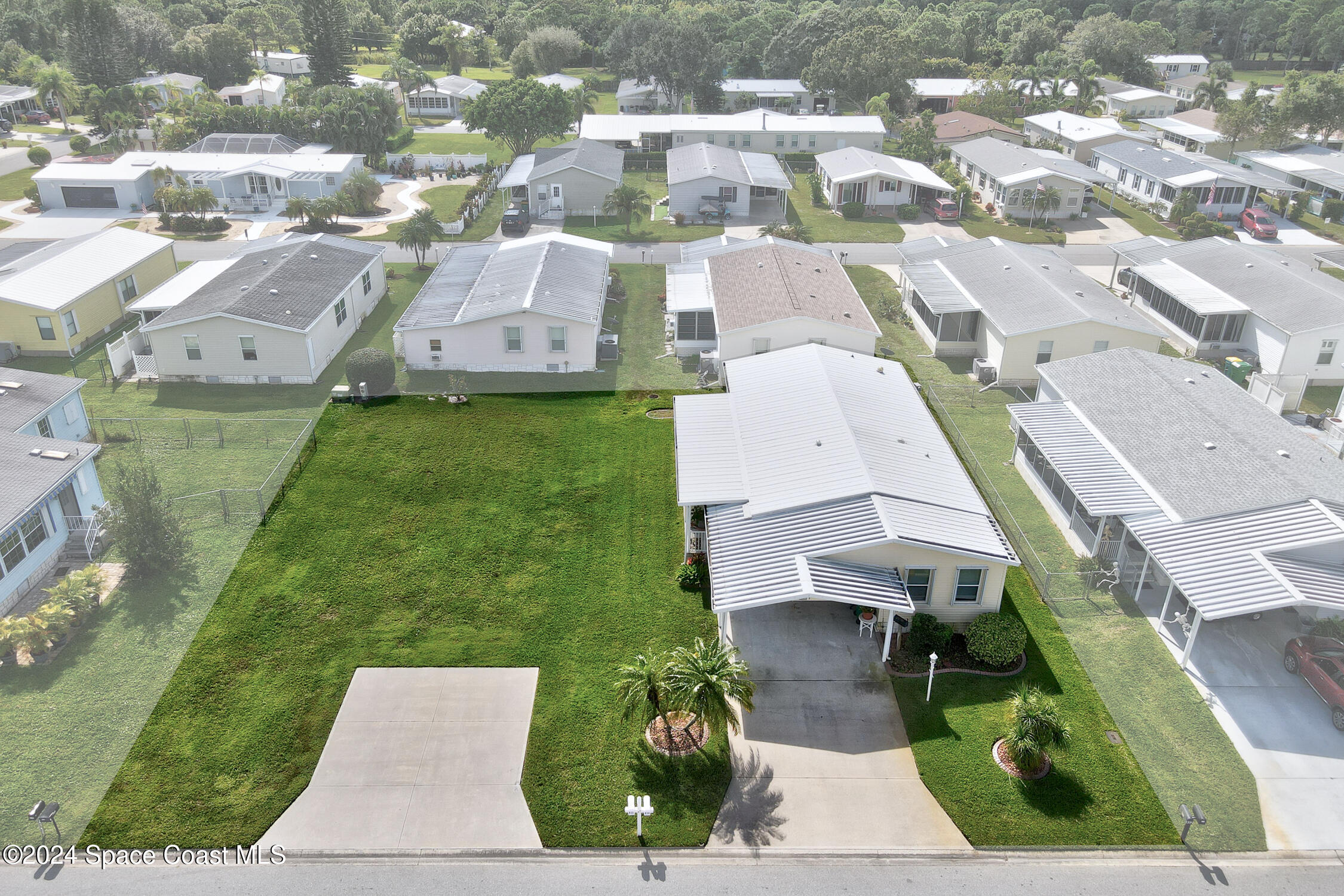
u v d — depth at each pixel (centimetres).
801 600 2612
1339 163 8219
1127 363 3972
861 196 8019
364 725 2506
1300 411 4334
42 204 7700
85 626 2869
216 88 12900
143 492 3120
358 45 17125
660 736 2477
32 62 12138
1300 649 2670
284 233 7125
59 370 4703
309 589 3042
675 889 2062
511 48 15175
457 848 2161
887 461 3209
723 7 16388
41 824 2159
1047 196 7538
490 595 3034
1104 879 2091
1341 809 2269
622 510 3525
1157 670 2719
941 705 2592
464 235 7144
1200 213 7300
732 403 3744
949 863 2131
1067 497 3394
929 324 5184
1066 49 14175
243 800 2275
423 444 3981
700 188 7662
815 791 2319
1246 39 17425
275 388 4556
